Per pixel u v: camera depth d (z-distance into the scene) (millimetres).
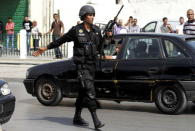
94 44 10625
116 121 11898
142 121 11883
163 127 11188
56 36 28266
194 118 12211
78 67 10562
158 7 39562
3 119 9867
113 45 13242
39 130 10844
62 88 13820
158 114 12797
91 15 10641
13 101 10180
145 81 12656
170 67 12438
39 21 34875
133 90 12828
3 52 31234
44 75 14039
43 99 14141
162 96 12594
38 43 30062
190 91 12242
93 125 11398
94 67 10672
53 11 34906
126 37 13227
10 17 34750
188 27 17703
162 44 12805
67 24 35438
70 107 14000
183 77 12273
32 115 12703
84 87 10492
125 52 13070
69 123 11617
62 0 35219
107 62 13086
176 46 12648
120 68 12914
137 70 12750
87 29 10633
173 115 12531
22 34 29172
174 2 39281
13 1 35562
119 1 39750
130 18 27828
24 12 35375
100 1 38344
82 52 10516
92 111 10578
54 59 27938
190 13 17672
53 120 12016
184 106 12383
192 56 12367
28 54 30062
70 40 10742
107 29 10984
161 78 12492
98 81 13148
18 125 11391
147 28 27750
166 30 25312
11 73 22406
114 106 14297
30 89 14305
